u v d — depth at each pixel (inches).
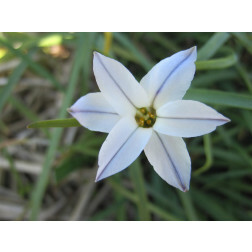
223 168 5.7
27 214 5.6
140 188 4.5
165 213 4.9
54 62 6.4
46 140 5.9
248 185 5.3
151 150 3.2
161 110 3.1
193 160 5.6
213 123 2.9
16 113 6.4
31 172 5.9
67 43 5.4
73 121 3.3
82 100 3.0
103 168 2.8
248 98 3.7
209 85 5.5
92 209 5.7
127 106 3.1
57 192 5.9
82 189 5.8
